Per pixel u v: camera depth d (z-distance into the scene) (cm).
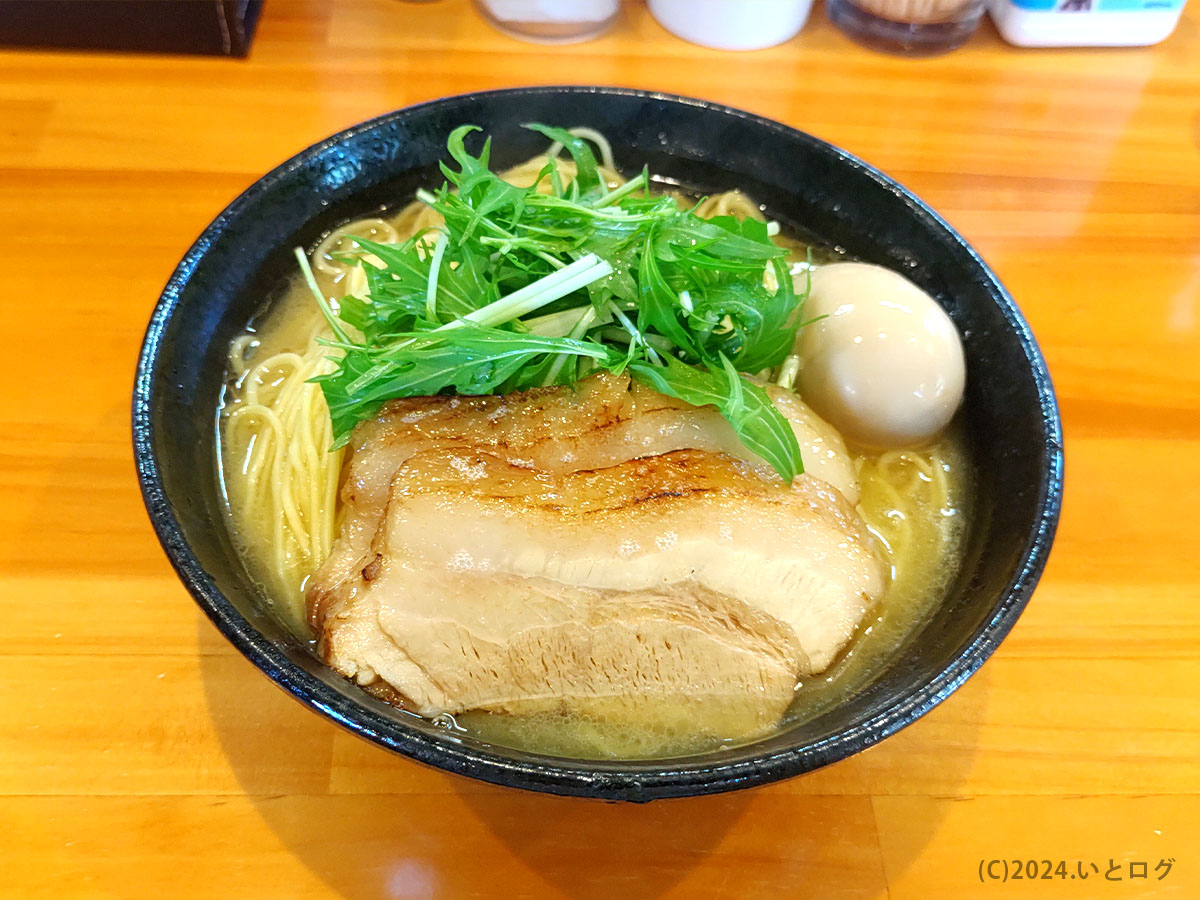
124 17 30
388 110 30
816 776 19
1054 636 21
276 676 15
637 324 20
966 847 18
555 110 25
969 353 21
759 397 19
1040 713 20
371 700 16
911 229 23
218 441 20
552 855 18
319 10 33
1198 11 36
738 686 18
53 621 20
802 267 24
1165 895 18
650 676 18
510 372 19
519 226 20
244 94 30
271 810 18
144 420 17
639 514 18
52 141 28
